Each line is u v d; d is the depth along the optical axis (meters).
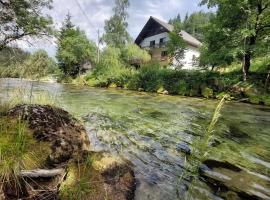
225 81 16.55
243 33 15.30
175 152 4.57
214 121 1.78
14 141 2.77
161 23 37.19
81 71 42.41
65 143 3.28
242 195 3.01
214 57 17.66
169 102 12.88
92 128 6.04
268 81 15.75
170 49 25.97
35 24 13.70
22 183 2.26
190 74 20.14
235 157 4.44
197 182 3.30
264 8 15.95
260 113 10.07
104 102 11.74
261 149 4.99
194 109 10.41
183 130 6.39
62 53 38.22
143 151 4.54
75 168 2.75
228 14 17.08
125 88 24.34
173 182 3.26
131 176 3.05
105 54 31.05
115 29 40.19
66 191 2.31
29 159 2.66
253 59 19.17
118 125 6.63
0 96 4.40
